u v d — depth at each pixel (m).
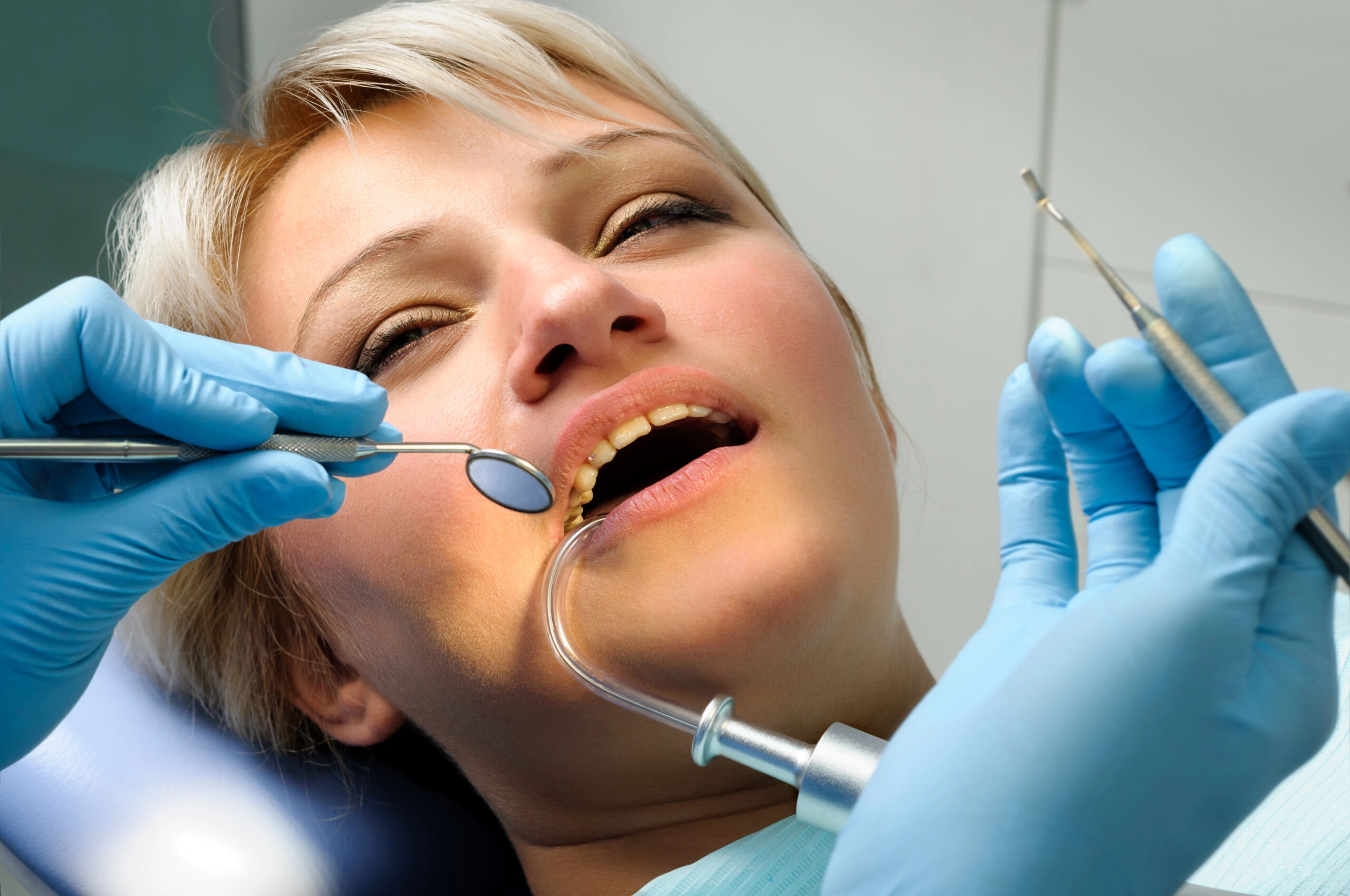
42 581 0.80
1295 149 1.83
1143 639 0.59
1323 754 1.04
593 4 2.29
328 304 0.95
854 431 0.90
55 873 1.12
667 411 0.84
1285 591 0.60
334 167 1.01
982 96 2.02
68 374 0.77
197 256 1.07
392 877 1.18
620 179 0.98
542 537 0.86
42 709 0.86
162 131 2.04
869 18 2.07
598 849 1.03
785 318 0.90
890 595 0.93
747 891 0.89
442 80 1.00
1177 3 1.85
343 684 1.16
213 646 1.27
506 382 0.86
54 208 2.00
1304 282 1.89
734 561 0.81
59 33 1.96
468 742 0.99
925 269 2.14
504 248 0.91
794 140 2.20
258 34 2.09
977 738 0.61
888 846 0.61
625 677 0.83
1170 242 0.67
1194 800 0.58
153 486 0.79
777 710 0.88
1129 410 0.65
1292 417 0.59
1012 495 0.79
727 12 2.18
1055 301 2.08
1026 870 0.58
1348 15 1.74
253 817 1.19
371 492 0.91
